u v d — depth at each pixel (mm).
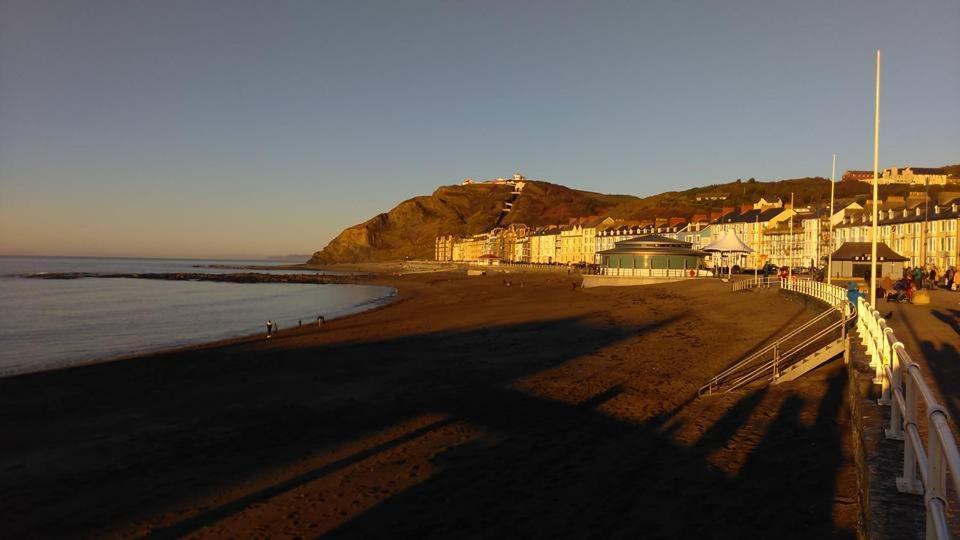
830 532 8844
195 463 14703
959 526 5586
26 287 107500
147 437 17031
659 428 15320
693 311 42125
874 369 12680
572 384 21297
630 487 11453
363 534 10523
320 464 14188
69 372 28109
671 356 25766
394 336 37156
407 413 18359
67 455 15648
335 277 157250
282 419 18375
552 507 10883
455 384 22203
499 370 24500
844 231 87375
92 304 73438
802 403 15828
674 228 119250
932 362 13359
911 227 75062
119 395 22703
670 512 10195
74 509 12289
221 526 11227
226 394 22234
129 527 11414
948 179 135625
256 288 111438
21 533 11336
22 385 25172
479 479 12594
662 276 68750
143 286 115062
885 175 155375
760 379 19625
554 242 159875
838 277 53844
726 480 11328
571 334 34594
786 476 11141
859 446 9227
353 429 16922
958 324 20406
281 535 10727
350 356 29953
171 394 22578
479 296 73688
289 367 27531
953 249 68000
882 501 6293
